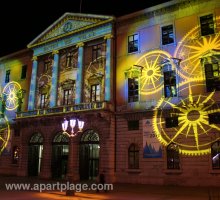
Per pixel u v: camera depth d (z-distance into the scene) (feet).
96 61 116.67
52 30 134.51
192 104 89.51
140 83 102.83
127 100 104.88
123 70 108.78
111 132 103.86
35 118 124.98
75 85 120.67
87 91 116.37
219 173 81.51
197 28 94.32
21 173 128.26
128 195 68.13
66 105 115.65
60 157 118.52
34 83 135.64
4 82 154.71
